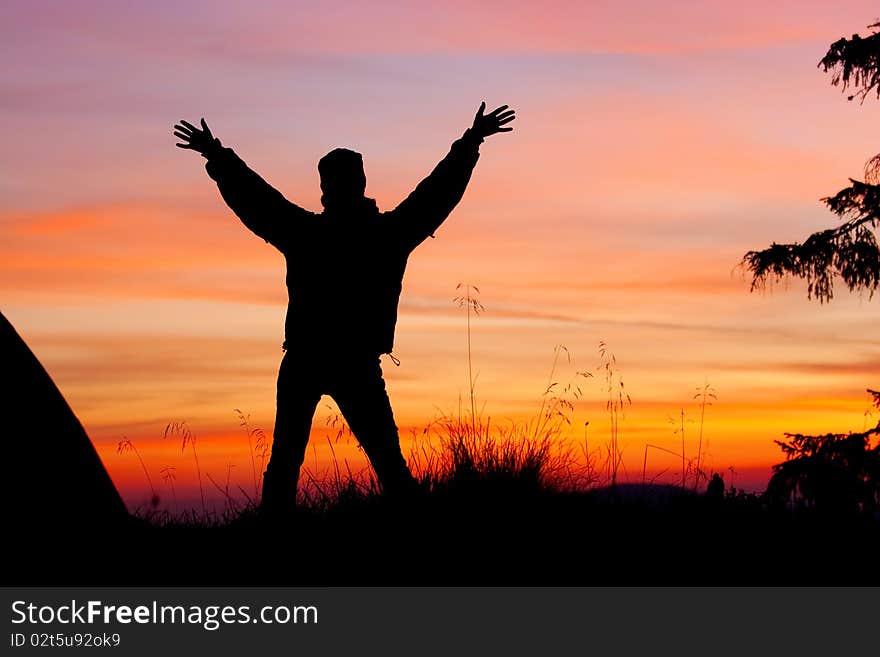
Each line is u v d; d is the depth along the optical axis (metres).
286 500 6.45
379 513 6.67
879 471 12.62
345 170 6.45
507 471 7.23
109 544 5.07
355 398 6.45
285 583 5.91
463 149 6.53
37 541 4.78
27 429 4.63
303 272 6.40
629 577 6.06
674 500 7.21
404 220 6.45
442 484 7.19
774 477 12.10
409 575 6.07
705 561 6.33
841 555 6.47
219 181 6.38
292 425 6.48
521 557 6.32
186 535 6.35
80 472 4.85
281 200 6.41
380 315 6.45
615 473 7.60
